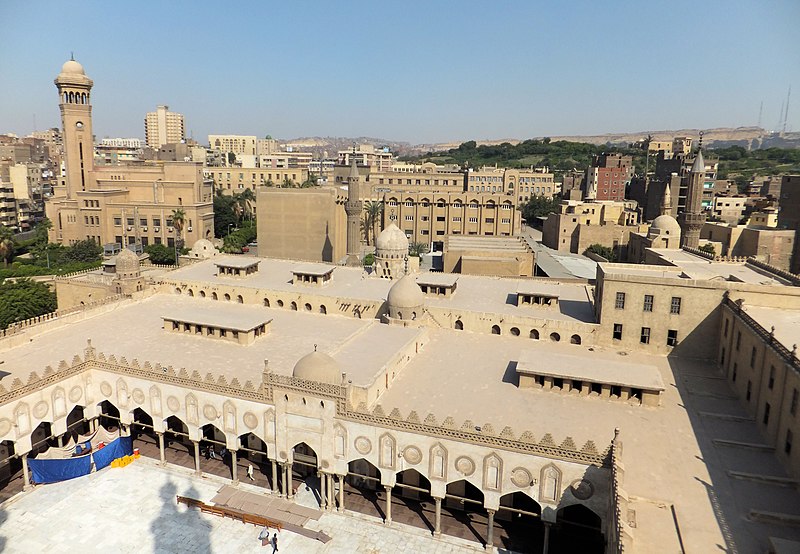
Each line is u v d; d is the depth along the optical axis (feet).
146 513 165.99
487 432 142.41
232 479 180.86
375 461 156.66
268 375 165.48
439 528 155.22
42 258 483.10
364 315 237.25
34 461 175.63
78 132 531.09
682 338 197.16
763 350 151.53
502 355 199.11
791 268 390.83
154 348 203.72
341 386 156.04
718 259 275.18
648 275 209.97
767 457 139.13
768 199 549.54
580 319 214.48
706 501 121.49
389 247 273.75
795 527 113.29
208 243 363.76
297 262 306.76
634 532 111.55
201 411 177.78
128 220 527.40
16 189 640.99
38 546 151.64
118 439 190.39
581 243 512.63
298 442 165.68
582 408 160.66
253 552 150.82
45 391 177.58
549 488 138.62
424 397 166.30
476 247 388.98
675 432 149.18
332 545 152.66
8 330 206.49
